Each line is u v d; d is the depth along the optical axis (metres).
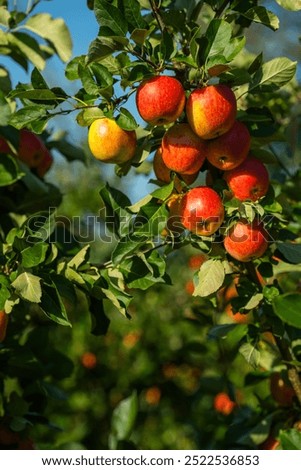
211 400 3.25
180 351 3.76
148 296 4.16
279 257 2.12
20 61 2.48
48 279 2.05
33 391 2.41
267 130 2.09
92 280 2.08
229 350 2.81
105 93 1.98
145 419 3.83
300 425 2.21
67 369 2.54
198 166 2.02
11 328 2.40
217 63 1.94
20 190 2.45
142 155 2.08
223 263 2.07
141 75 1.97
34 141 2.45
